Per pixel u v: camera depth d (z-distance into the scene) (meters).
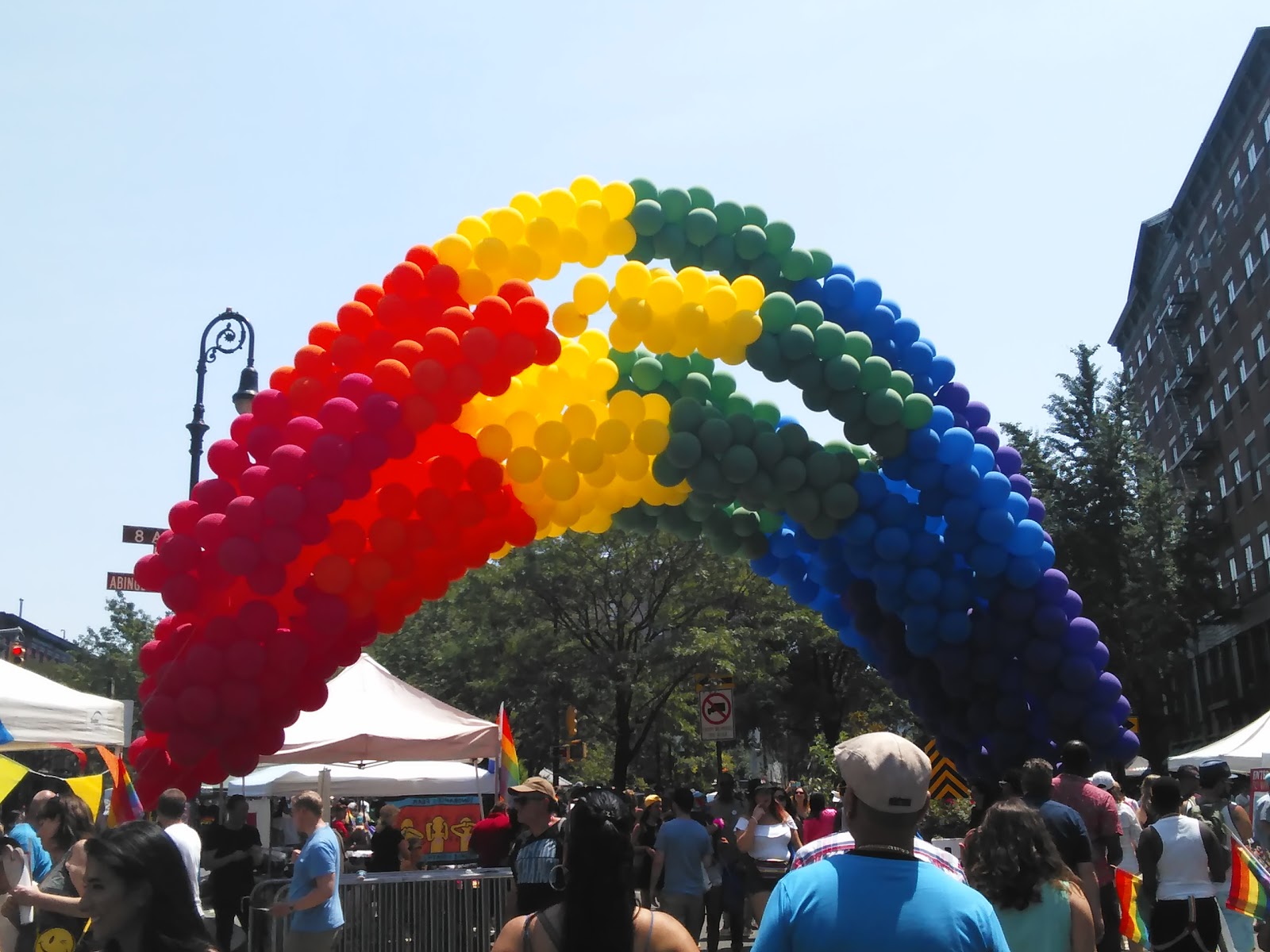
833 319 9.68
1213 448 56.97
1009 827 4.97
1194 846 8.06
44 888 7.32
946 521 9.93
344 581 8.38
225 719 8.06
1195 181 55.47
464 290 8.82
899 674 10.75
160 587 8.21
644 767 41.78
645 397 9.15
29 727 9.83
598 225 8.96
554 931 3.71
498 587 28.47
